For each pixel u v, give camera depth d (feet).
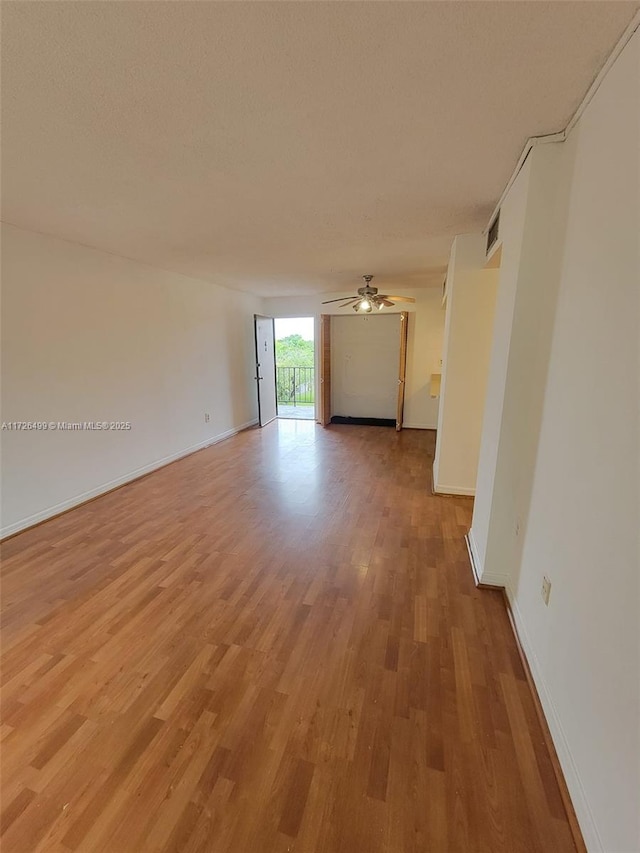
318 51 3.50
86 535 9.12
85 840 3.54
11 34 3.22
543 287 5.68
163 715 4.71
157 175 6.11
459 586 7.18
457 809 3.74
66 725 4.59
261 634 6.02
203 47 3.43
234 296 18.86
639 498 2.98
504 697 4.92
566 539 4.37
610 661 3.28
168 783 3.99
